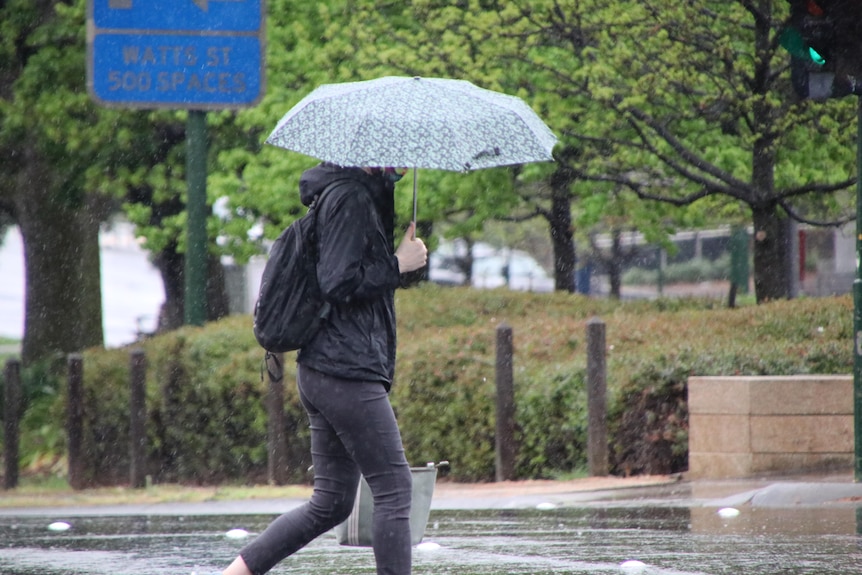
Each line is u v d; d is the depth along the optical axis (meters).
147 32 42.53
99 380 51.69
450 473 43.69
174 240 79.56
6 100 75.81
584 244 128.50
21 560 24.05
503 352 40.84
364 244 15.52
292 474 46.06
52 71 71.69
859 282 30.34
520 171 64.75
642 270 142.38
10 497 42.88
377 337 15.91
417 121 15.93
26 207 78.06
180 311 84.69
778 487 30.42
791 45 28.34
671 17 50.78
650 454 38.25
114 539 27.66
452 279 169.25
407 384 43.97
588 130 57.12
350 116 15.98
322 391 15.80
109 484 51.59
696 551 22.44
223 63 42.72
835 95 28.27
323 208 15.62
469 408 42.75
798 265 100.38
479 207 64.62
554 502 33.22
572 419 40.09
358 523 17.27
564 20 53.84
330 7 66.44
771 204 55.47
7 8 73.62
